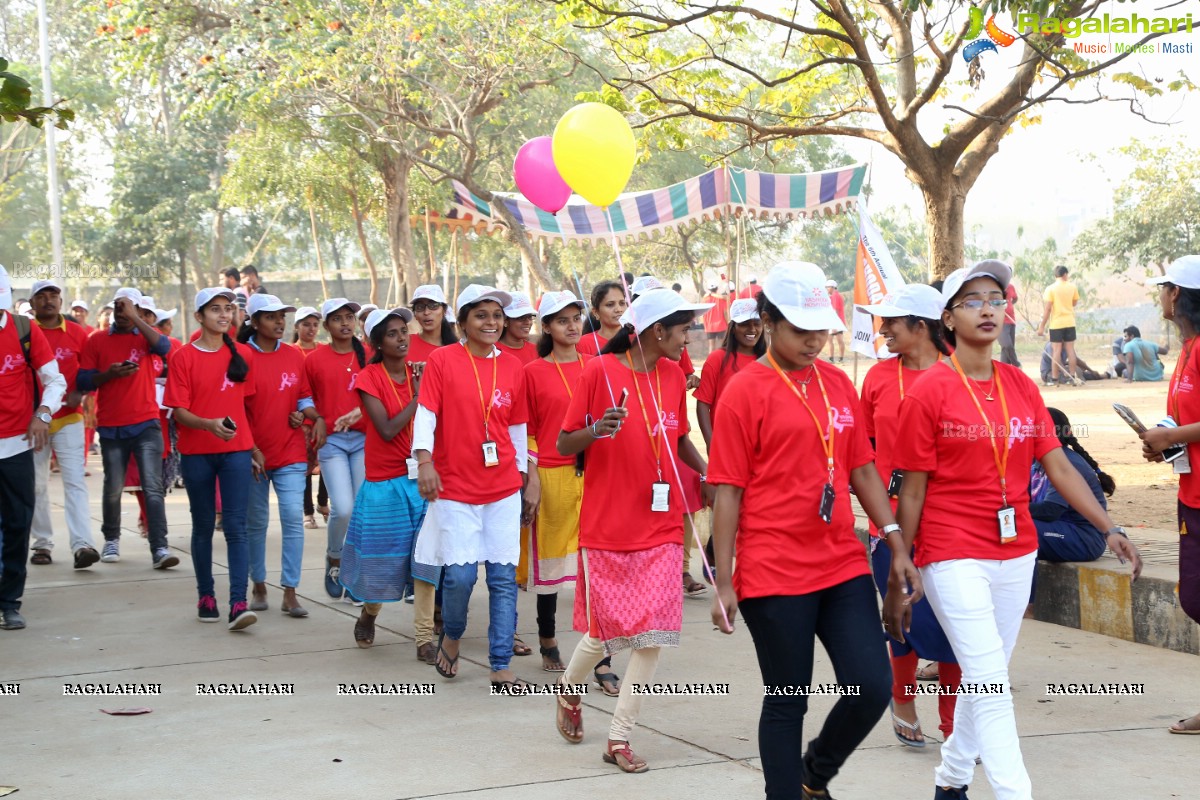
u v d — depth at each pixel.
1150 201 31.50
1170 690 6.24
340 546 8.76
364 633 7.43
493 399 6.49
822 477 4.20
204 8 25.17
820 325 4.11
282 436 8.31
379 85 22.39
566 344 7.20
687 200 15.69
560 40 19.34
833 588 4.20
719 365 7.51
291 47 21.69
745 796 4.82
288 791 4.91
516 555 6.55
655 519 5.32
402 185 26.89
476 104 21.80
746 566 4.22
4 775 5.11
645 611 5.20
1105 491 7.30
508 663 6.46
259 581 8.51
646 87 11.95
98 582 9.54
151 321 10.23
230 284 16.59
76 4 36.53
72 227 39.44
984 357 4.46
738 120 11.95
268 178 27.48
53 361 8.03
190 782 5.02
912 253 38.09
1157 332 32.75
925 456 4.40
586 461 5.43
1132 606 7.27
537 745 5.53
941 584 4.39
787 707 4.16
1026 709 5.96
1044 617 7.86
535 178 7.01
